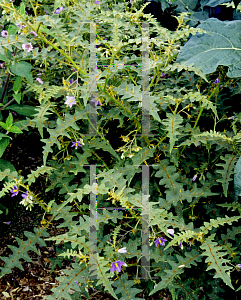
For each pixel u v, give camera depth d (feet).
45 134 7.52
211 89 6.50
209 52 5.35
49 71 6.40
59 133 4.37
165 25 8.93
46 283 6.38
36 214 7.32
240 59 5.23
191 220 5.90
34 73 7.20
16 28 5.30
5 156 8.22
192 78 6.44
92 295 6.18
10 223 7.08
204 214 6.03
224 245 5.06
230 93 6.56
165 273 4.95
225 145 5.31
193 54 5.43
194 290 5.37
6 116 7.53
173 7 8.81
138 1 7.82
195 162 6.12
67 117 4.45
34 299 5.99
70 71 6.66
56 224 7.29
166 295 6.05
